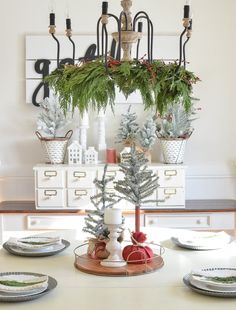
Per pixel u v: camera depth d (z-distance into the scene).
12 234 2.86
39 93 3.85
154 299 1.78
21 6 3.83
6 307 1.71
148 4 3.85
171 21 3.86
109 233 2.18
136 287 1.91
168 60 3.85
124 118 3.75
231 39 3.90
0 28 3.84
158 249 2.43
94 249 2.22
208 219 3.57
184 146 3.67
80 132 3.77
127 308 1.70
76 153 3.67
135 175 2.17
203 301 1.76
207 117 3.93
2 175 3.91
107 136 3.90
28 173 3.91
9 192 3.92
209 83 3.91
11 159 3.91
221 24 3.89
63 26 3.84
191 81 1.95
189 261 2.24
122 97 3.86
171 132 3.60
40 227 3.56
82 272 2.09
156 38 3.84
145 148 3.69
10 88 3.87
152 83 1.85
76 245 2.53
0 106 3.88
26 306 1.72
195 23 3.88
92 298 1.79
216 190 3.94
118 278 2.01
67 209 3.56
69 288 1.90
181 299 1.78
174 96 1.93
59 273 2.08
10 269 2.14
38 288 1.81
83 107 1.89
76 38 3.82
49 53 3.83
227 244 2.51
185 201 3.84
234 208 3.57
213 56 3.90
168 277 2.02
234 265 2.17
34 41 3.82
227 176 3.94
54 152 3.66
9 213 3.55
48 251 2.35
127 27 2.04
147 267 2.11
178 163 3.66
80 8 3.84
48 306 1.72
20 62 3.86
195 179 3.95
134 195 2.19
